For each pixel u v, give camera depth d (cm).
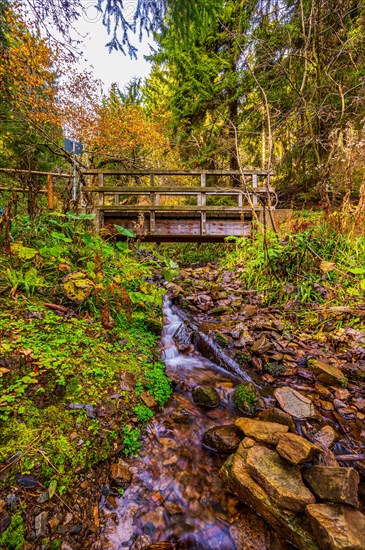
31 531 98
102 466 131
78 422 137
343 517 100
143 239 591
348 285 306
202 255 668
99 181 554
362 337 241
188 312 317
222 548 112
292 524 108
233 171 553
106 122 1053
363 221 359
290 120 735
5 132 744
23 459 114
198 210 551
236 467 131
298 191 845
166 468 141
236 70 871
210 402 187
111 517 115
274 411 162
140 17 355
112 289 222
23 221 301
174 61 904
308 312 290
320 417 172
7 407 130
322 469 118
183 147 1130
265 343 242
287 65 728
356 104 606
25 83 768
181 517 121
